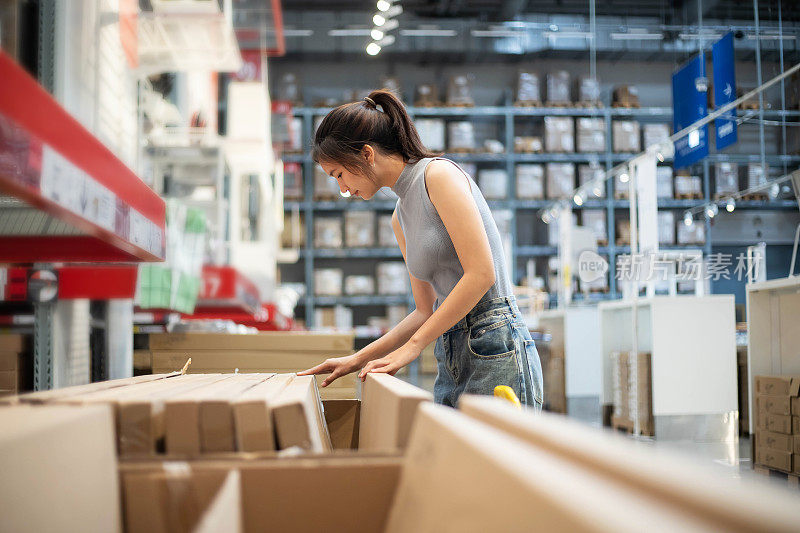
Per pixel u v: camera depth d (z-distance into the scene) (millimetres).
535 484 354
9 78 691
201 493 650
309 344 2492
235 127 4402
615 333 6809
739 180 9930
